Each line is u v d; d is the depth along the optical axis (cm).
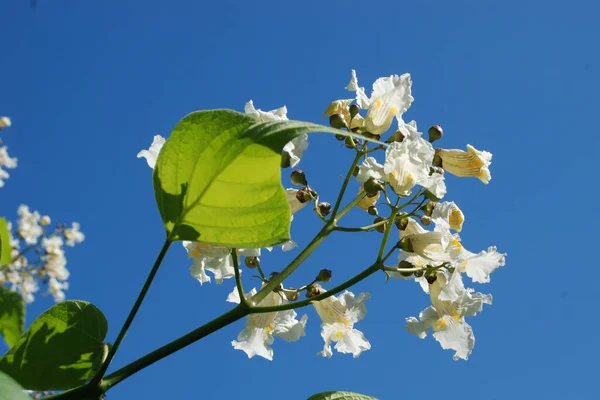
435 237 85
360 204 88
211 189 74
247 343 88
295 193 87
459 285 85
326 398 81
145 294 74
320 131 73
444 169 92
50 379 76
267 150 73
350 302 87
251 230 75
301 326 88
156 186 75
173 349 75
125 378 74
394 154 83
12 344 70
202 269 86
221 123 73
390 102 88
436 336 88
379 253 81
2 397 52
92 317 77
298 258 81
